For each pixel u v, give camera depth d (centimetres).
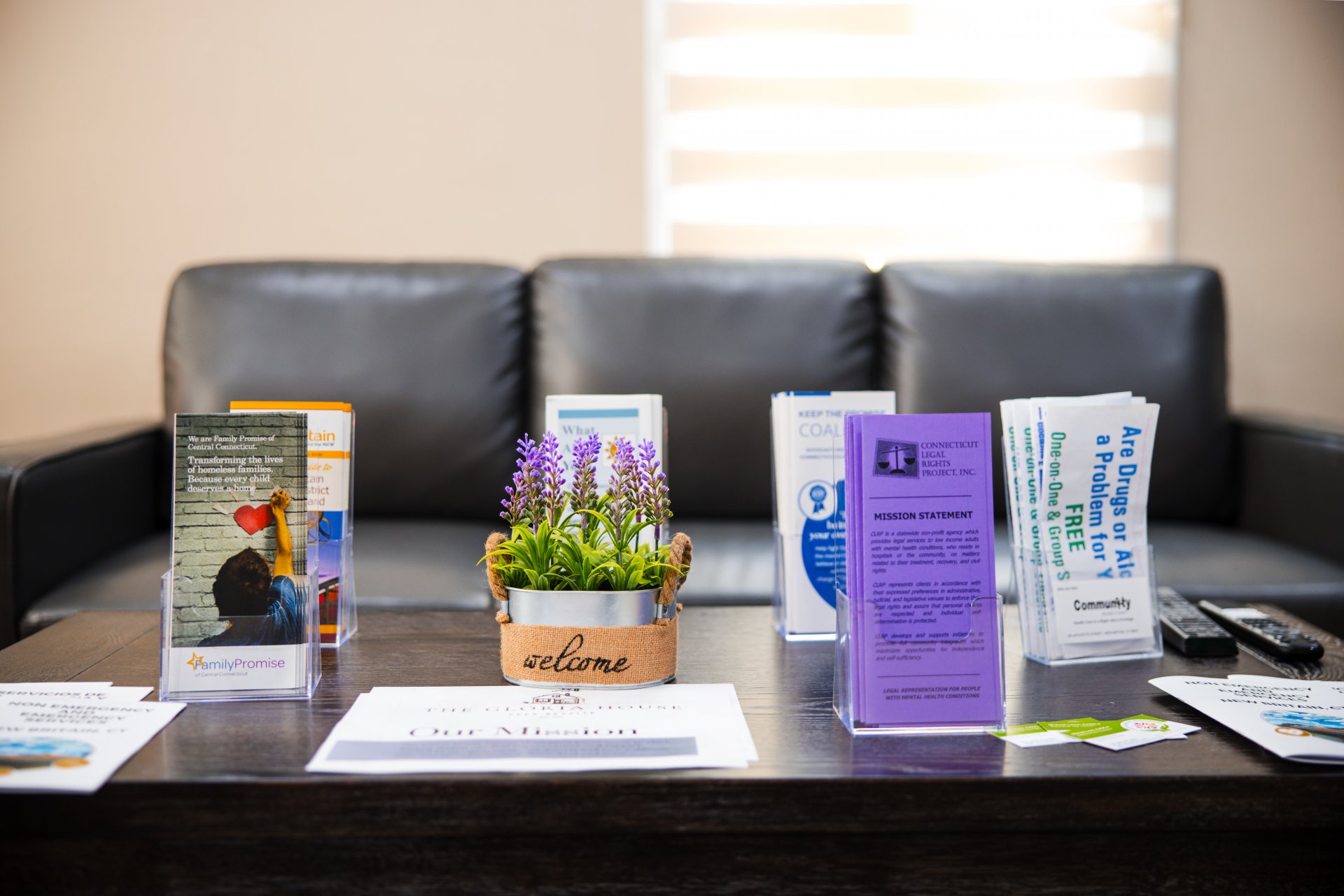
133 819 57
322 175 230
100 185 226
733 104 236
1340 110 237
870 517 69
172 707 71
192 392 180
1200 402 185
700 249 237
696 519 185
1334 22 236
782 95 236
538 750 62
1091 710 74
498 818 58
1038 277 191
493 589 79
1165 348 186
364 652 90
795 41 235
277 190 230
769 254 237
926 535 69
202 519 75
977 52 236
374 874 58
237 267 188
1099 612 89
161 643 74
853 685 68
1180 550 156
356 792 57
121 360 228
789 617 96
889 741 66
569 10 232
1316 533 163
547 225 234
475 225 233
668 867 59
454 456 184
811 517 96
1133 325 187
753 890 59
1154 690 79
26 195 225
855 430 69
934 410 183
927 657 68
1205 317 189
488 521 188
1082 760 62
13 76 224
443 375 184
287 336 183
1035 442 88
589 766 59
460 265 192
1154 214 238
